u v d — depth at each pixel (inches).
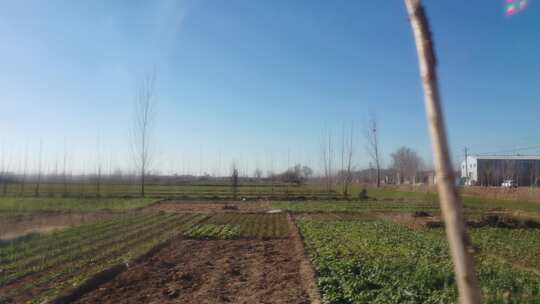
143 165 1978.3
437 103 66.0
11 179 3235.7
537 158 2999.5
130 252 619.5
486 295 359.6
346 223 1004.6
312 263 521.7
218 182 3951.8
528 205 1573.6
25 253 614.5
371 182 3885.3
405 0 71.4
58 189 2495.1
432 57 67.3
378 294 377.7
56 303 375.6
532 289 390.6
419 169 3464.6
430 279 417.4
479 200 1831.9
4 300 388.2
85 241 724.7
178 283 457.7
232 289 432.8
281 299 392.8
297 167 4050.2
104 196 1953.7
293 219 1100.5
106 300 397.1
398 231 855.1
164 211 1343.5
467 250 61.8
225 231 862.5
